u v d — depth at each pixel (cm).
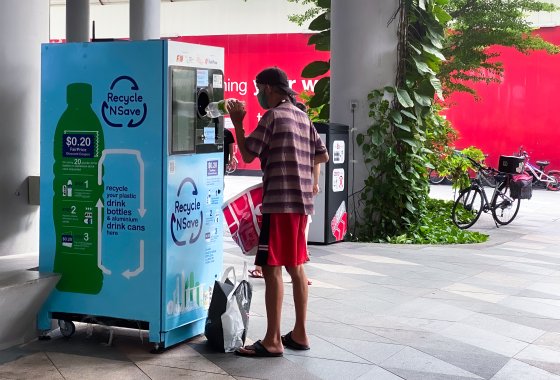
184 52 538
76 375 493
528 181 1355
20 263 645
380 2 1125
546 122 2080
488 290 781
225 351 544
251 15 2214
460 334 611
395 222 1123
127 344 563
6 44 690
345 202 1105
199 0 2252
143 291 537
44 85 554
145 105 529
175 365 517
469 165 1377
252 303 701
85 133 545
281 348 542
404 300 728
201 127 561
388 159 1121
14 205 704
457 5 1585
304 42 2145
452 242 1114
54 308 562
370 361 535
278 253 528
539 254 1025
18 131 703
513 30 1603
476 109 2130
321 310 682
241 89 2203
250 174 2439
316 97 1266
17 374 493
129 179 535
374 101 1124
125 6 2342
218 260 593
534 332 622
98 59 539
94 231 547
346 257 966
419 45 1145
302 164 533
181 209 543
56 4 2453
